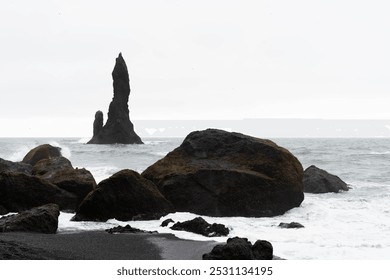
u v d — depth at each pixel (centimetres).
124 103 10138
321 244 1451
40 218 1588
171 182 2056
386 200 2322
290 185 2097
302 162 4597
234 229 1709
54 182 2086
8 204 1953
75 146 8531
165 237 1545
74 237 1519
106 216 1866
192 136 2288
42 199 1991
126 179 1892
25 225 1573
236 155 2183
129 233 1611
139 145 9288
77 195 2070
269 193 2056
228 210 2028
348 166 4247
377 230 1677
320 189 2553
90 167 3653
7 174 1962
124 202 1881
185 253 1330
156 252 1336
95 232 1628
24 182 1977
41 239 1458
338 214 1994
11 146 7762
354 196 2467
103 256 1276
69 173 2166
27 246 1309
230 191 2033
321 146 9025
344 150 6988
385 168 4059
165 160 2225
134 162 4316
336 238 1545
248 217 2017
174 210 1994
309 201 2278
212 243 1456
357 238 1544
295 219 1950
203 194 2034
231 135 2253
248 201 2036
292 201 2103
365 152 6344
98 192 1861
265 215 2031
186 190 2042
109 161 4409
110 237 1530
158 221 1864
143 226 1772
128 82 10194
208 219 1945
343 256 1299
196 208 2022
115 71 10094
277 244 1450
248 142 2198
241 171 2062
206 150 2219
